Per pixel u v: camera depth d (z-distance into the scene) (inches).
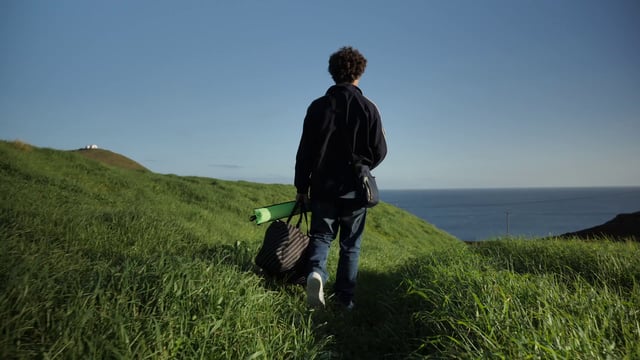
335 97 129.7
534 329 83.8
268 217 135.9
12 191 269.9
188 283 100.7
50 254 118.0
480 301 103.3
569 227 7514.8
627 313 97.2
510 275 124.6
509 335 81.7
